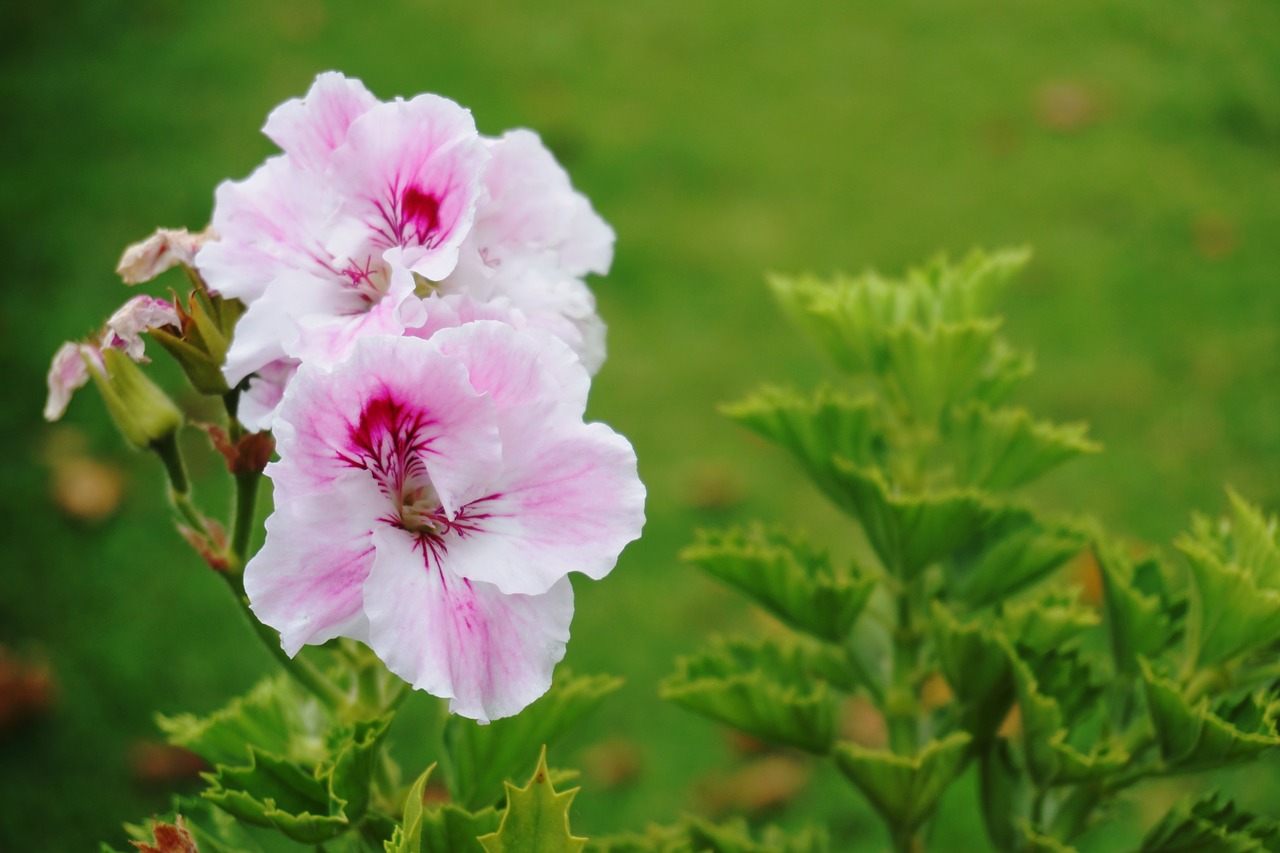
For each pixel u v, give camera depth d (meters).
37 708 4.05
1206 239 5.92
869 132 6.66
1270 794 3.66
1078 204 6.14
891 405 1.92
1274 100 6.79
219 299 1.49
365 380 1.26
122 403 1.46
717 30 7.50
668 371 5.32
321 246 1.43
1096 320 5.51
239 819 1.44
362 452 1.29
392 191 1.40
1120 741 1.66
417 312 1.35
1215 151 6.46
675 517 4.78
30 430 4.85
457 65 7.00
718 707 1.81
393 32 7.26
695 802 3.97
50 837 3.75
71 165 6.07
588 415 5.13
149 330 1.42
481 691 1.27
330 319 1.39
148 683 4.15
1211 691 1.64
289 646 1.24
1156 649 1.69
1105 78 7.00
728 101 6.89
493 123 6.55
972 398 1.93
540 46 7.23
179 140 6.25
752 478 4.91
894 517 1.70
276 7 7.41
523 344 1.27
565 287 1.46
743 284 5.72
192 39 7.05
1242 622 1.55
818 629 1.84
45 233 5.65
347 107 1.42
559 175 1.51
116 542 4.55
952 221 6.05
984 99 6.88
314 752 1.68
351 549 1.28
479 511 1.32
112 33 7.10
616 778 4.04
